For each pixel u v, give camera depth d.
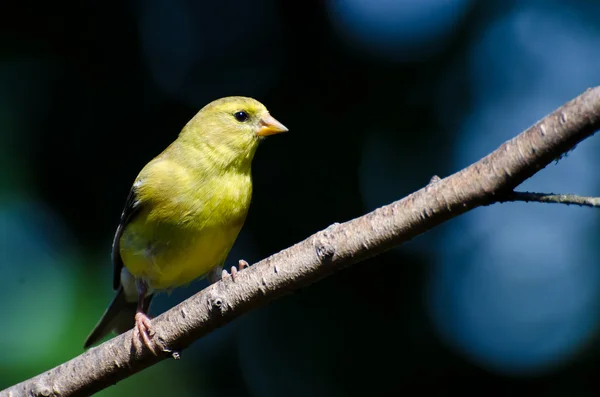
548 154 5.03
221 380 11.42
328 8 13.09
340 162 12.28
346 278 11.55
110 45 12.52
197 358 11.41
